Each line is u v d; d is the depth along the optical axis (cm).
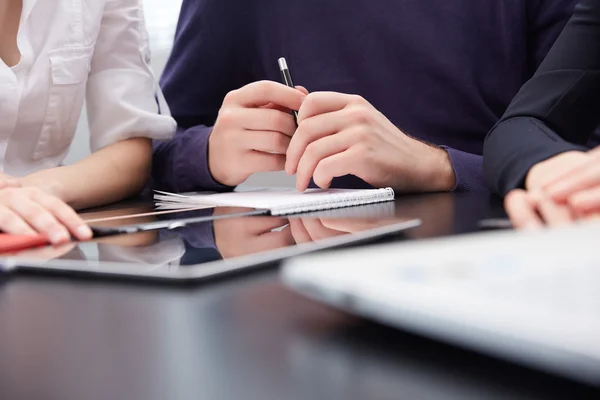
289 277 21
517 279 19
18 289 30
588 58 73
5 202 48
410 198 73
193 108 129
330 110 80
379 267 21
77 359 20
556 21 112
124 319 25
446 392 17
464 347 20
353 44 118
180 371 19
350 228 43
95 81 107
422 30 115
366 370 19
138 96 108
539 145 60
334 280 20
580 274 19
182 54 128
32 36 99
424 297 17
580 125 73
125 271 31
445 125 117
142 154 102
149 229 48
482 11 114
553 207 44
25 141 104
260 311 25
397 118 118
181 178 100
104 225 50
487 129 117
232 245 39
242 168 90
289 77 89
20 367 20
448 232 42
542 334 14
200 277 30
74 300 28
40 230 44
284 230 45
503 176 61
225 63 128
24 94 98
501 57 116
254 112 87
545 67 75
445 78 115
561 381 17
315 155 76
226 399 17
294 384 18
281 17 123
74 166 90
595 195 42
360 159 76
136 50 109
